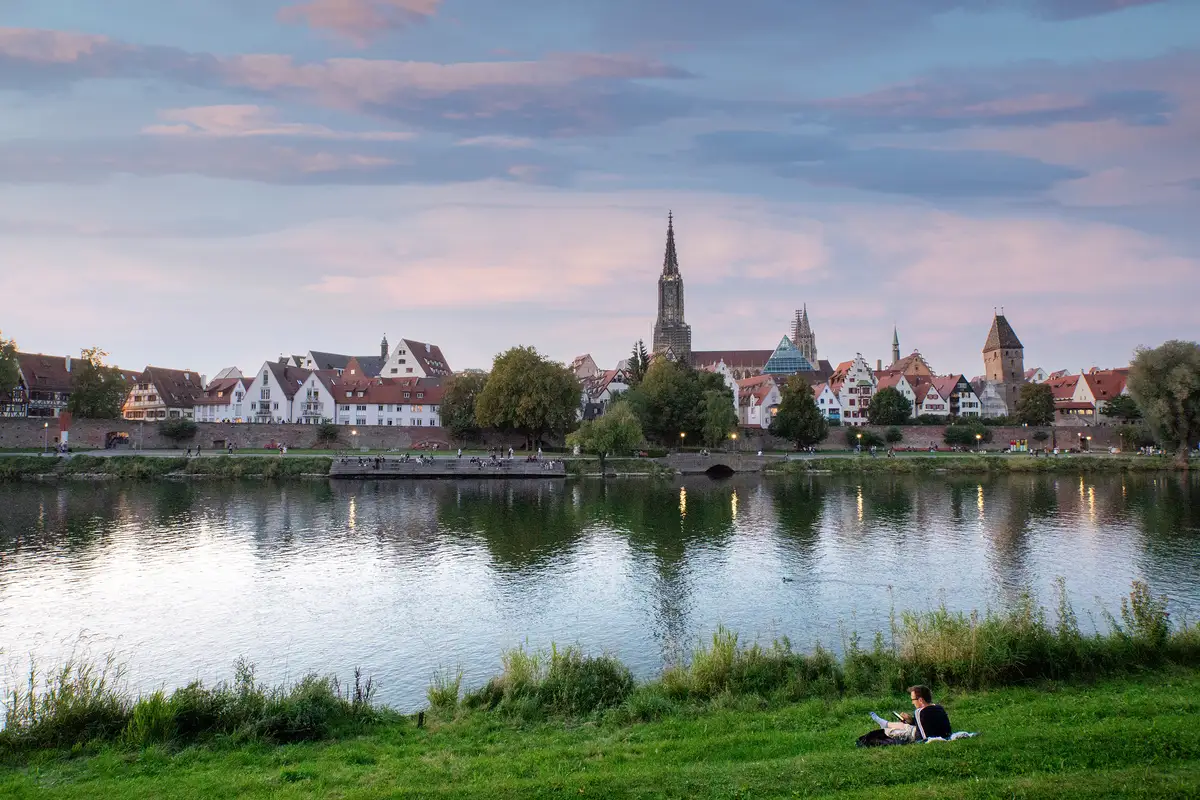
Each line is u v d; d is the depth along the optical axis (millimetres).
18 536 63688
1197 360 115000
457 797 15148
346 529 67750
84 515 74938
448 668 33156
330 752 19359
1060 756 15844
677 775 15953
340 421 160125
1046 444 161125
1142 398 120562
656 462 123312
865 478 116375
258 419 161625
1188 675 23922
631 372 188875
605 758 17984
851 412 198000
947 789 14242
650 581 48312
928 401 194500
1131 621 27875
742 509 81000
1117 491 94875
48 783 17188
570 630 38375
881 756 16375
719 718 21422
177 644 36656
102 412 136125
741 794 14789
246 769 18109
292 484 103688
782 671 25109
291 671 32969
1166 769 14977
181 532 65938
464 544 60875
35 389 157875
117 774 17812
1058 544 59969
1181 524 68938
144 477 107375
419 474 112938
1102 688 22938
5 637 37625
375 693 30031
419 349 191125
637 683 26484
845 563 53375
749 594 44969
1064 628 25984
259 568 52250
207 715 21375
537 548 59156
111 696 22328
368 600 44156
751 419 194875
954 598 44031
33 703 21766
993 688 23344
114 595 45188
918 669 24562
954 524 70312
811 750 17875
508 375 132375
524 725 21828
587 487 103562
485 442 147125
